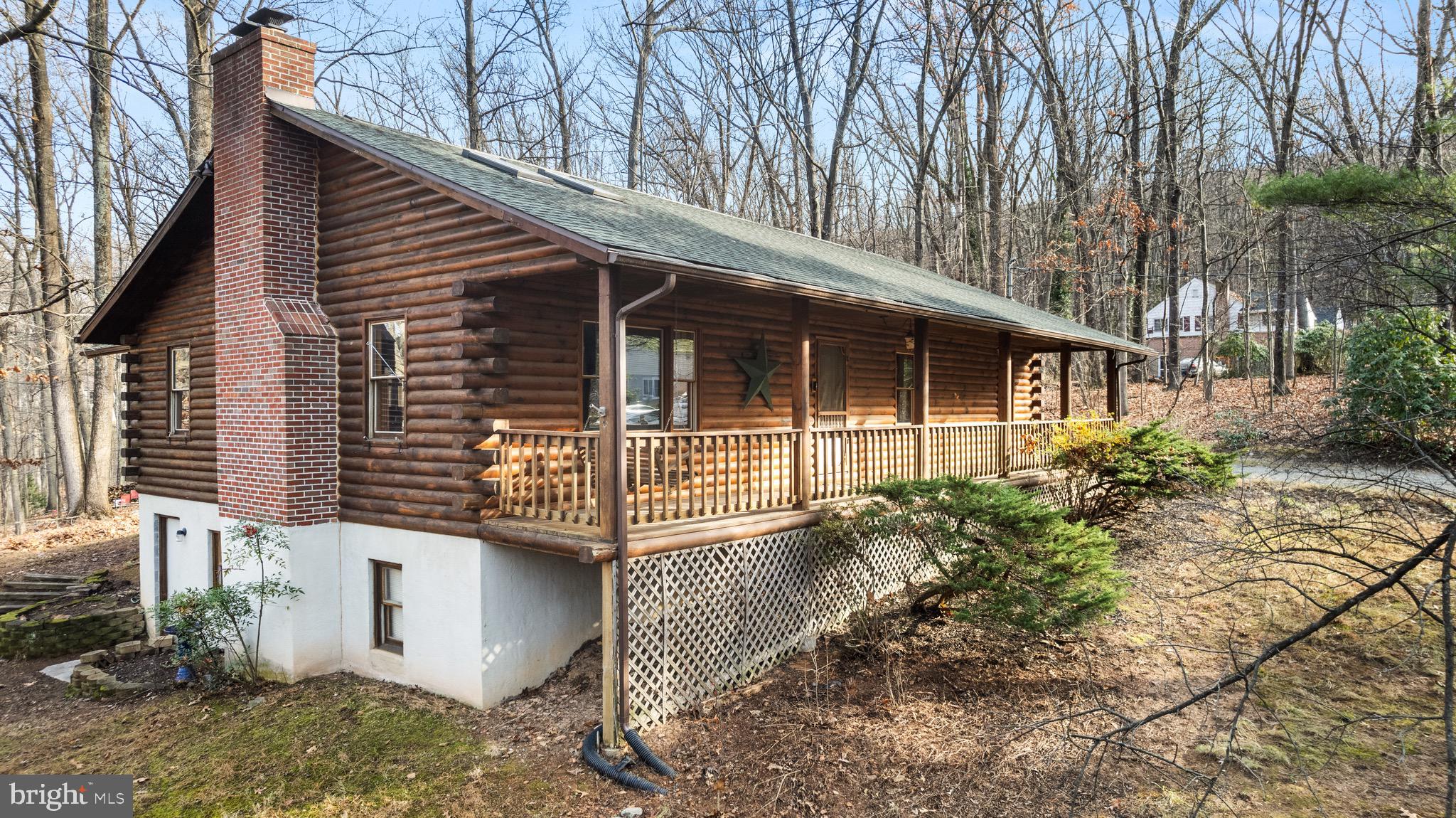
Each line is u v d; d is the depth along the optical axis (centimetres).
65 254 2730
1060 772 665
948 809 625
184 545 1254
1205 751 677
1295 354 2912
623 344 740
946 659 905
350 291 1010
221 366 1070
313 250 1052
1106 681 827
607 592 746
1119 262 3048
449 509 884
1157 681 824
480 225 849
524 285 912
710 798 662
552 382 945
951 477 927
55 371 2230
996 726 743
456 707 870
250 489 1029
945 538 873
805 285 848
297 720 862
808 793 655
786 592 942
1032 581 820
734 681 870
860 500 1042
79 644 1285
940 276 2070
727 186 3572
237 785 735
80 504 2267
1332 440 927
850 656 932
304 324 1000
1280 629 918
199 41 1794
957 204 3434
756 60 3128
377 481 977
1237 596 1020
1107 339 1616
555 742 777
